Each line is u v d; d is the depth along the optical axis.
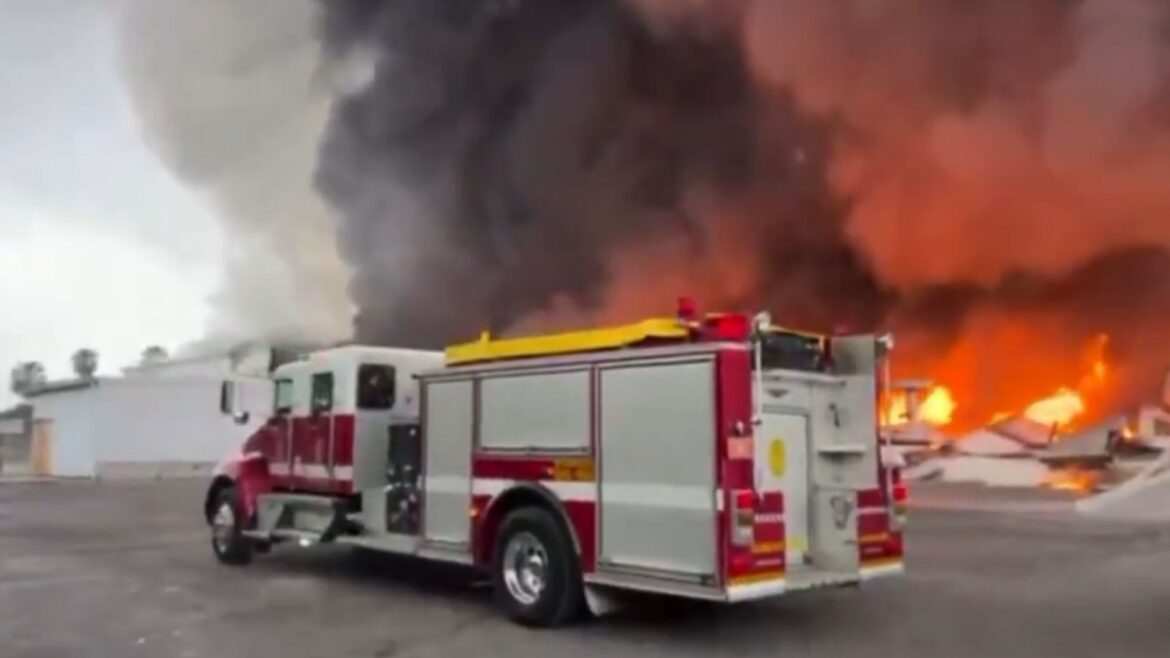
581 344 6.48
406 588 8.15
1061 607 7.27
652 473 5.89
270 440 9.40
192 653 5.86
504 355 7.02
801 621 6.77
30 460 33.03
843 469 6.54
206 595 7.86
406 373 8.70
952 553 10.34
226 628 6.57
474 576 8.77
